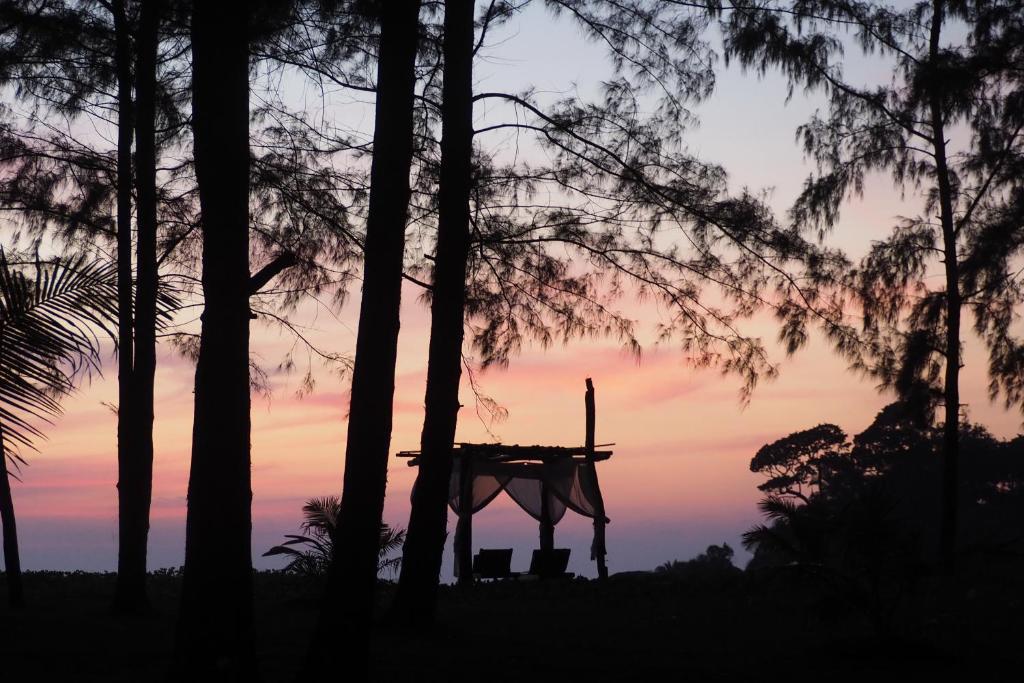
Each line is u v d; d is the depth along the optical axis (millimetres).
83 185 14680
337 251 14211
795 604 14008
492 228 13109
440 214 12414
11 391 6129
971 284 17188
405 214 8594
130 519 13547
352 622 7945
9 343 6156
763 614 13453
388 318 8367
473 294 13617
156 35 13805
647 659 9781
